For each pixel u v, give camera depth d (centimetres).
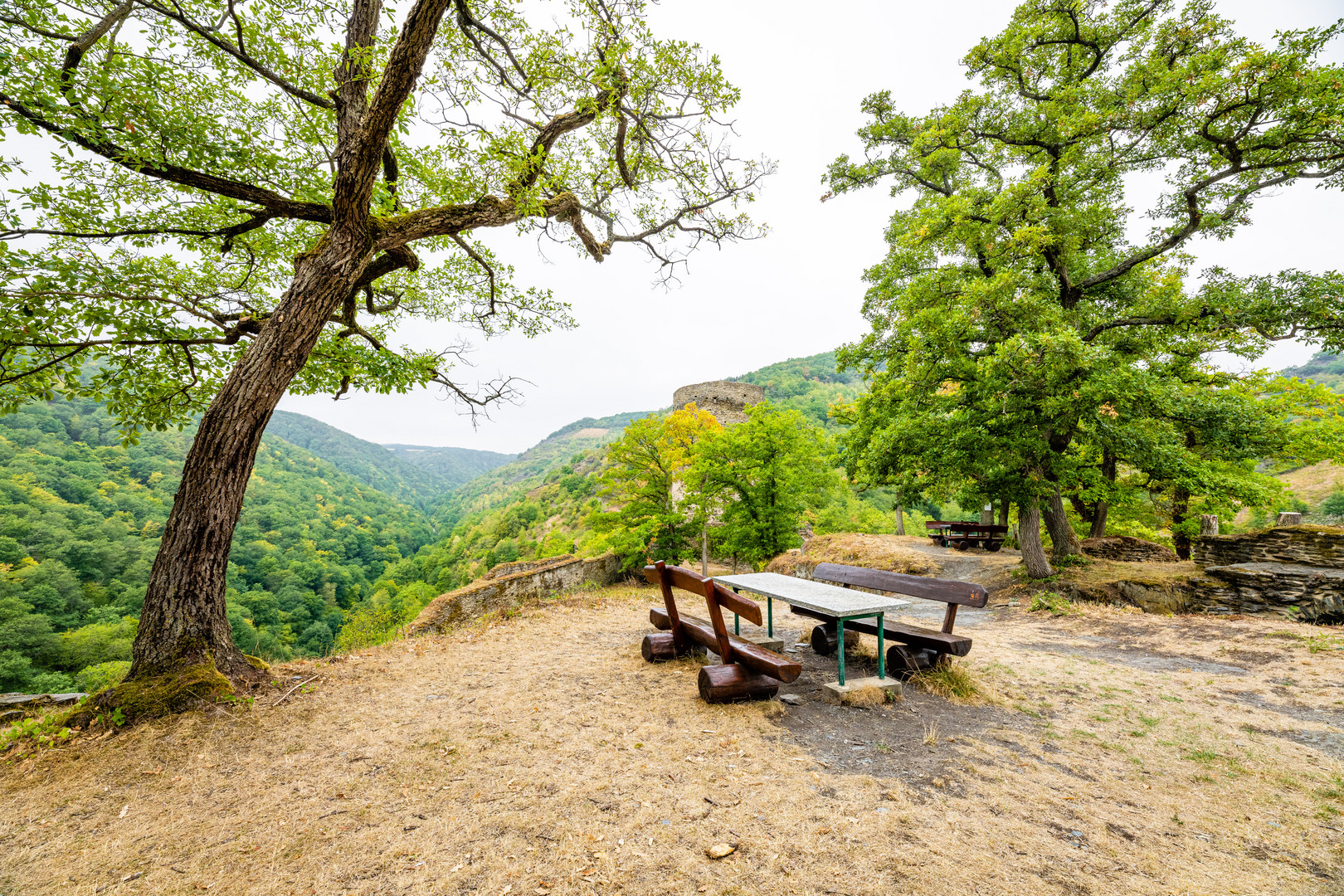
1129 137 1014
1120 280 1147
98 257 515
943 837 229
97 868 212
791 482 1669
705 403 2916
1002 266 1119
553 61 629
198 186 487
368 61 488
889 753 317
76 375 545
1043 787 282
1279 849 229
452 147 671
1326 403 1321
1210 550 911
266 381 431
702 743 322
